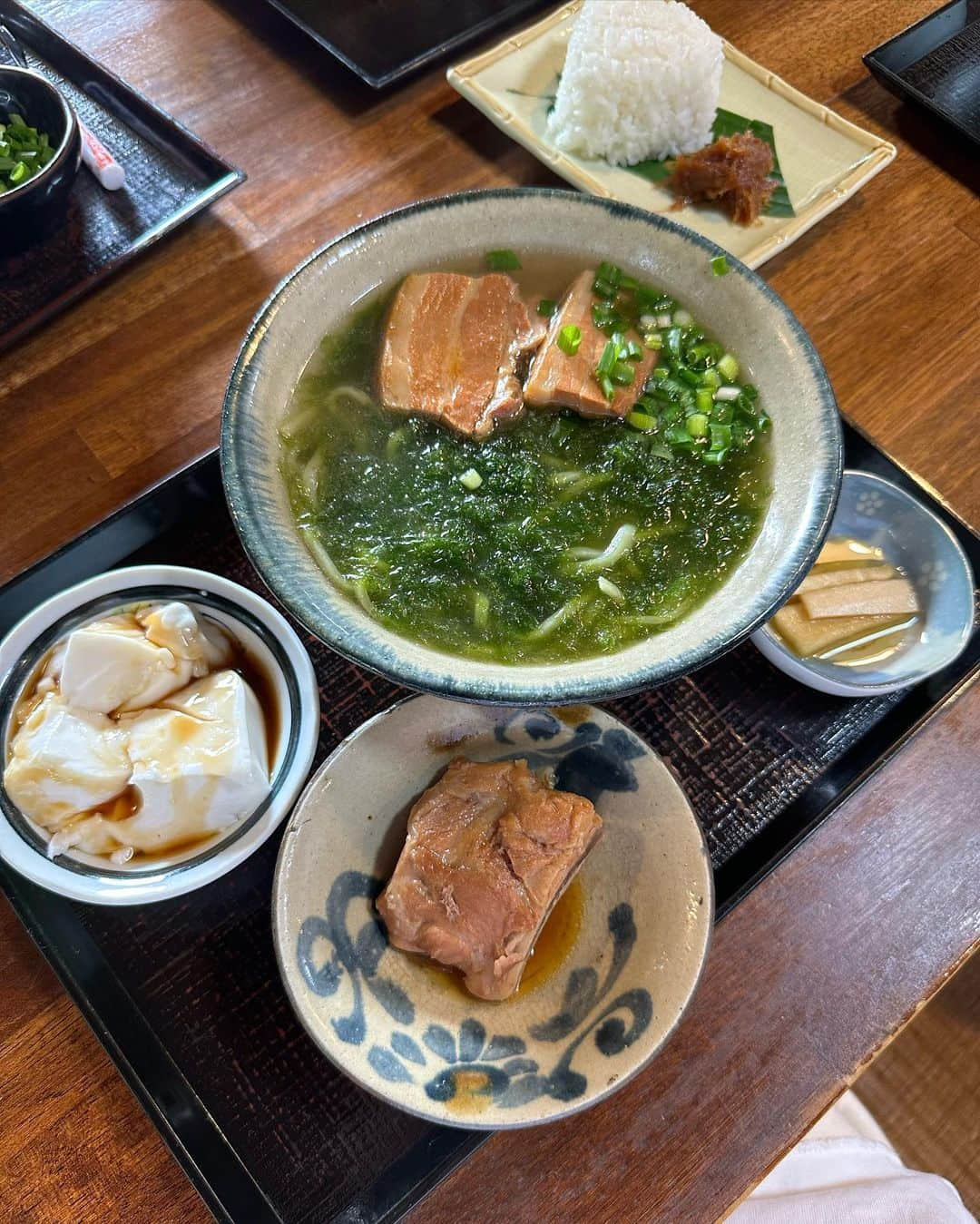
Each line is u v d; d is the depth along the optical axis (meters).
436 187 0.52
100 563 0.41
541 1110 0.31
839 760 0.39
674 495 0.38
